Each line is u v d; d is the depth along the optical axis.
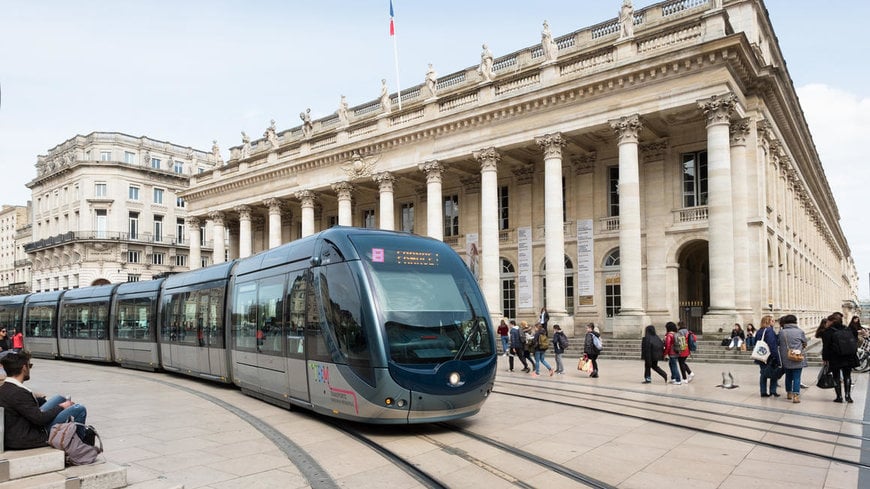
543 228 36.09
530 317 35.84
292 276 13.51
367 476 8.19
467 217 39.84
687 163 31.50
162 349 21.59
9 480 6.58
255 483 7.84
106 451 9.66
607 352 26.45
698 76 26.97
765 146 31.14
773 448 9.59
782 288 34.00
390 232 12.52
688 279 34.88
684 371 17.53
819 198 59.41
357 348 10.78
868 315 153.12
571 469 8.42
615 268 33.22
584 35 34.62
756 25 31.36
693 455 9.17
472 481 7.89
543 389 16.52
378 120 39.81
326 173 42.69
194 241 54.47
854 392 15.52
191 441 10.41
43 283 77.88
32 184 80.00
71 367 25.86
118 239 69.50
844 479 7.89
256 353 15.02
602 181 34.09
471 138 34.78
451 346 10.99
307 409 13.70
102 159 71.81
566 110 31.00
